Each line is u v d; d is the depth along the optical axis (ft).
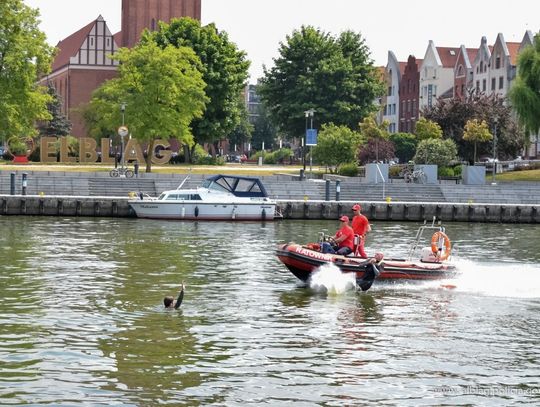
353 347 76.07
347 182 243.60
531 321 88.02
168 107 271.90
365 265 103.45
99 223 190.90
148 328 81.15
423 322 86.89
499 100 311.47
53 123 393.91
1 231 168.25
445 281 109.60
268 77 384.88
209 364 69.72
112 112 274.77
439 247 114.01
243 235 169.89
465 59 449.89
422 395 63.46
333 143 276.41
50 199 210.18
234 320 85.71
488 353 74.95
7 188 230.07
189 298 96.43
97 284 103.96
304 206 217.36
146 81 269.03
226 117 352.69
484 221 224.33
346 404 61.26
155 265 121.80
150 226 185.26
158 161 302.25
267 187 236.84
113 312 87.71
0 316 84.53
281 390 63.82
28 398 60.80
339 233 108.58
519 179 268.82
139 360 70.28
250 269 119.85
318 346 76.18
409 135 336.90
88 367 68.03
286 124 383.86
